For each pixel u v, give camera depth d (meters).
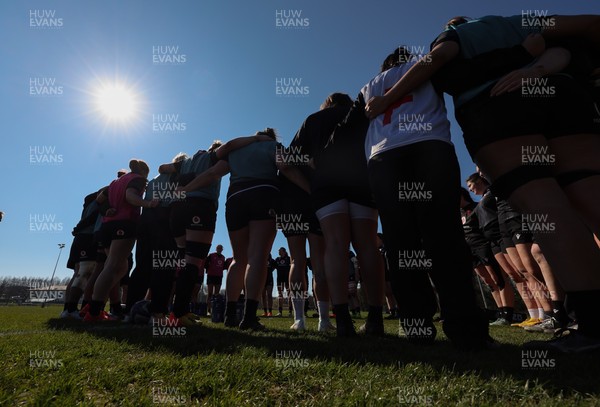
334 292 2.66
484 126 1.70
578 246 1.44
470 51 1.88
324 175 2.77
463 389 1.08
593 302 1.46
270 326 4.47
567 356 1.49
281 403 1.02
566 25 1.73
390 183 2.09
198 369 1.37
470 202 6.05
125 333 2.71
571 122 1.64
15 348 1.86
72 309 5.50
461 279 1.86
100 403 1.00
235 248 3.70
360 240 2.85
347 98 3.35
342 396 1.05
